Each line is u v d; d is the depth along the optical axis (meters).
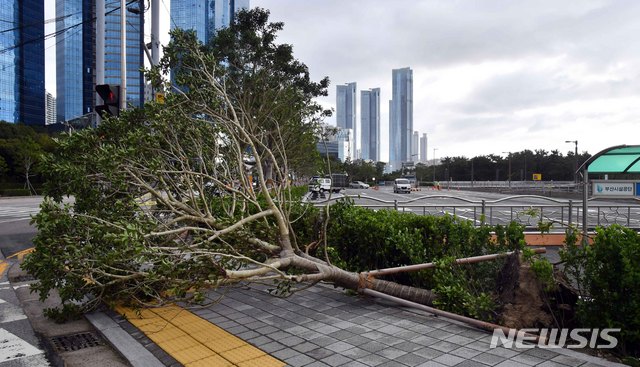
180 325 4.84
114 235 3.98
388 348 4.04
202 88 6.05
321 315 5.12
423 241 5.98
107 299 5.14
